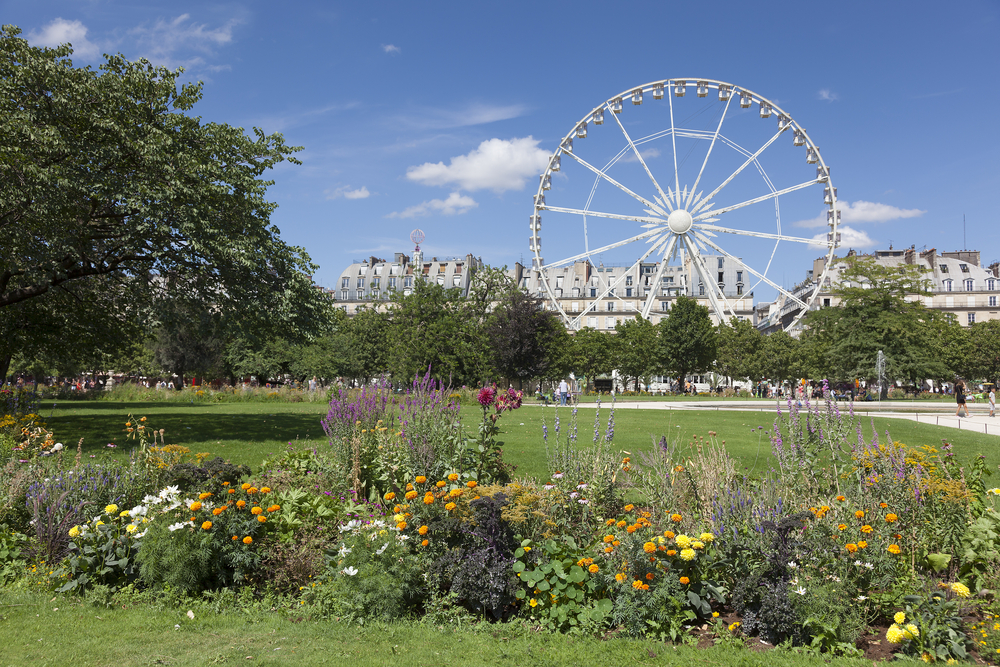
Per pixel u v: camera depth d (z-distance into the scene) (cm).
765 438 1550
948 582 557
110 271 1877
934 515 617
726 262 11600
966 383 7181
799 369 6912
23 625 503
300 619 522
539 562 530
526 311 4628
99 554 582
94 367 5062
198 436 1595
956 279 10150
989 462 1217
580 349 6294
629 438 1538
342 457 859
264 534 595
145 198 1639
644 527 537
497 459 890
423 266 11812
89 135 1689
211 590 565
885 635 495
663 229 5978
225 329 1823
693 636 491
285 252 1902
